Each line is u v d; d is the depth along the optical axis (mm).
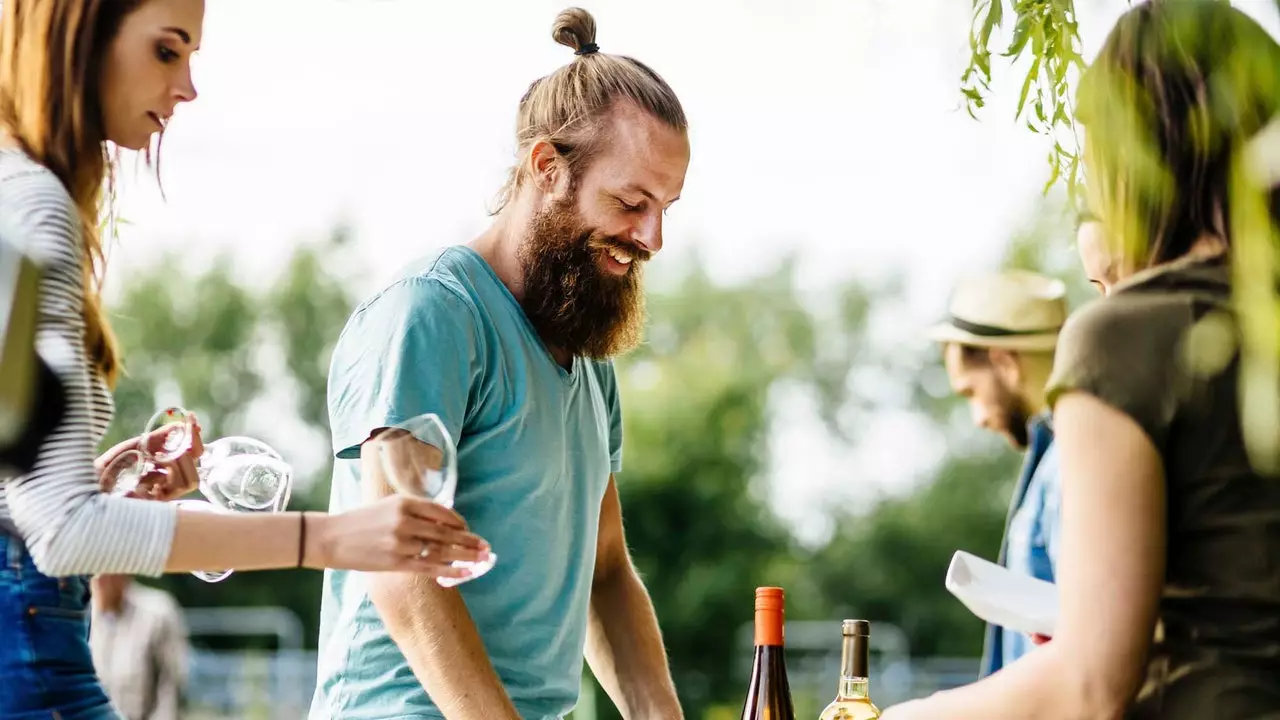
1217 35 1849
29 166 1989
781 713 2365
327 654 2504
